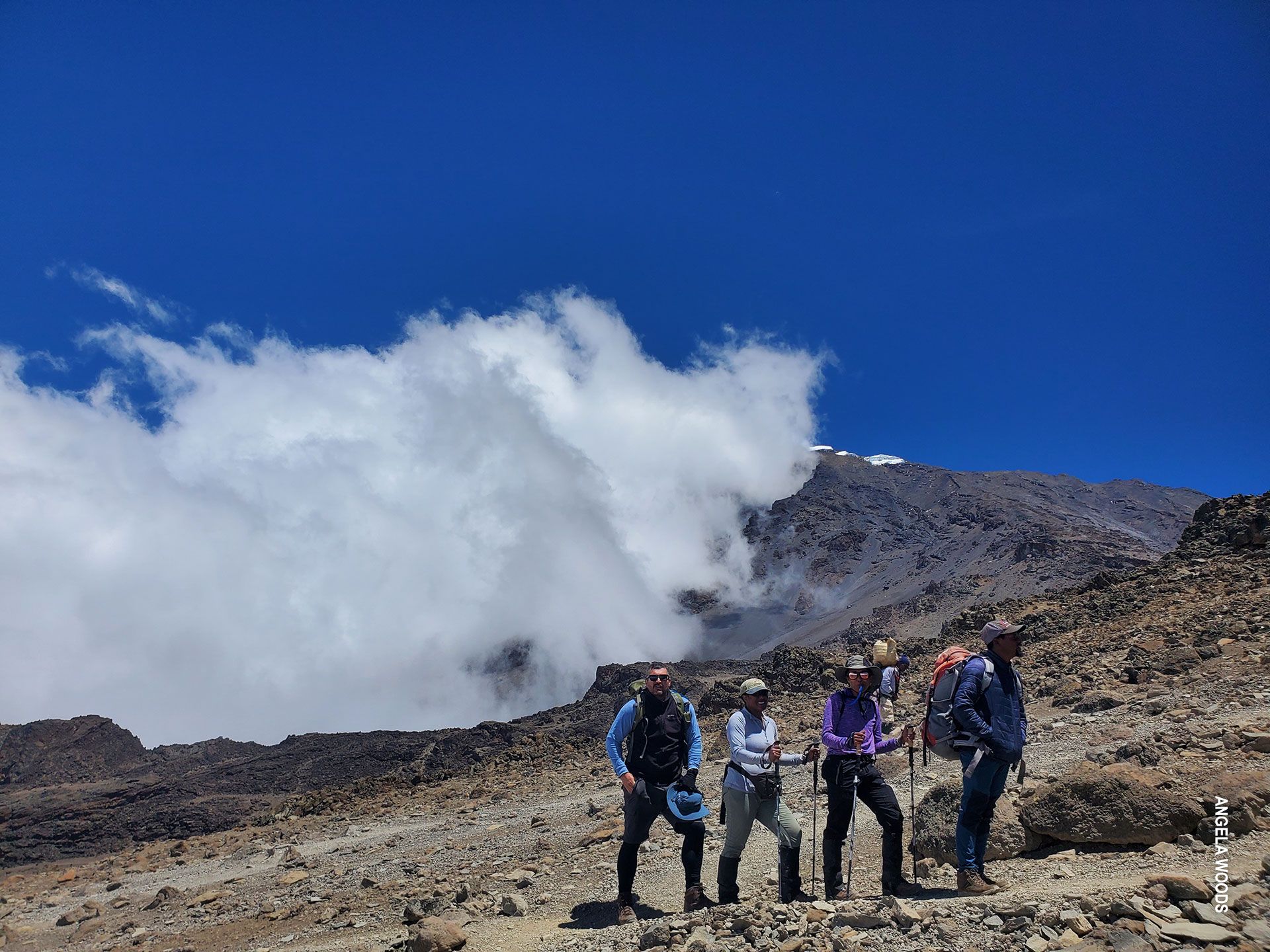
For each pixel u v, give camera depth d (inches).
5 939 565.3
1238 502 1091.9
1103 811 292.2
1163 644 733.3
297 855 727.1
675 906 346.3
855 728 299.6
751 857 406.0
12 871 2447.1
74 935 543.5
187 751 4522.6
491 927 346.6
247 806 2847.0
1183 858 263.7
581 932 310.2
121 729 4630.9
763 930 248.2
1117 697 614.5
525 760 1293.1
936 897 272.7
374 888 512.1
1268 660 596.7
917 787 471.8
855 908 249.0
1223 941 188.4
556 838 578.9
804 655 1385.3
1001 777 274.4
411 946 314.7
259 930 459.5
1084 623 970.1
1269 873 225.8
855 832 409.7
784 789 593.9
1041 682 771.4
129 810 3034.0
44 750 4315.9
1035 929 213.3
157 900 606.5
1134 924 199.6
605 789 823.7
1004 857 307.1
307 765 3607.3
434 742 3624.5
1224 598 844.0
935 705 283.0
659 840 475.2
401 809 1016.9
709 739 986.7
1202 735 402.3
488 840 644.7
